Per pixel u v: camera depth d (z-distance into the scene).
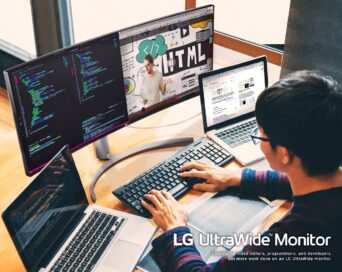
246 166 1.89
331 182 1.27
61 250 1.53
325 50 2.01
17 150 1.95
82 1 3.16
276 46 2.44
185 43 1.93
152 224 1.63
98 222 1.62
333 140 1.21
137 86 1.87
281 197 1.73
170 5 2.83
